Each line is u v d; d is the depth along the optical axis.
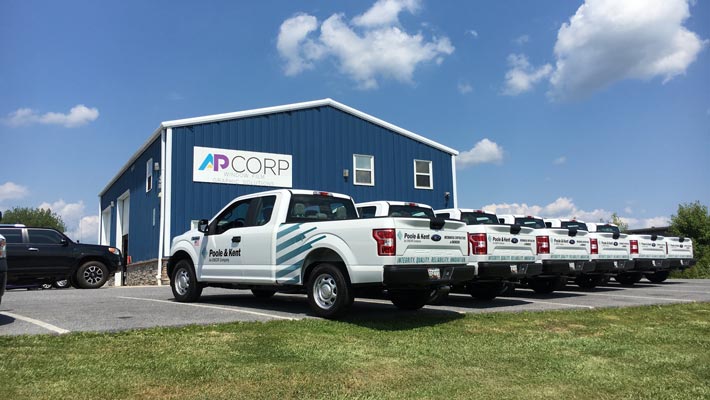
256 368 4.77
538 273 10.89
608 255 13.72
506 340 6.33
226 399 3.96
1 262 6.81
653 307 9.43
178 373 4.56
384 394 4.18
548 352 5.75
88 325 6.61
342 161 21.08
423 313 8.33
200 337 5.99
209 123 18.36
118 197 26.42
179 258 10.31
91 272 14.59
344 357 5.27
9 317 7.32
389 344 5.93
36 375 4.40
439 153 23.88
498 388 4.40
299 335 6.26
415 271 7.04
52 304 9.09
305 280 8.01
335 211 9.10
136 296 11.20
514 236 10.56
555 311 8.73
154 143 19.23
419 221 7.26
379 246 6.96
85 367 4.67
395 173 22.39
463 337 6.44
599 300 10.83
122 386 4.18
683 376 4.88
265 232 8.51
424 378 4.62
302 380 4.46
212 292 12.65
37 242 13.87
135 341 5.71
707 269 21.89
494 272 9.90
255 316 7.66
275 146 19.59
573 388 4.46
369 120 21.94
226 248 9.12
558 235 11.80
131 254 22.53
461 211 11.77
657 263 15.28
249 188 18.88
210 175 18.14
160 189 17.64
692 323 7.81
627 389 4.46
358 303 10.09
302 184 20.02
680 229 26.38
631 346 6.12
